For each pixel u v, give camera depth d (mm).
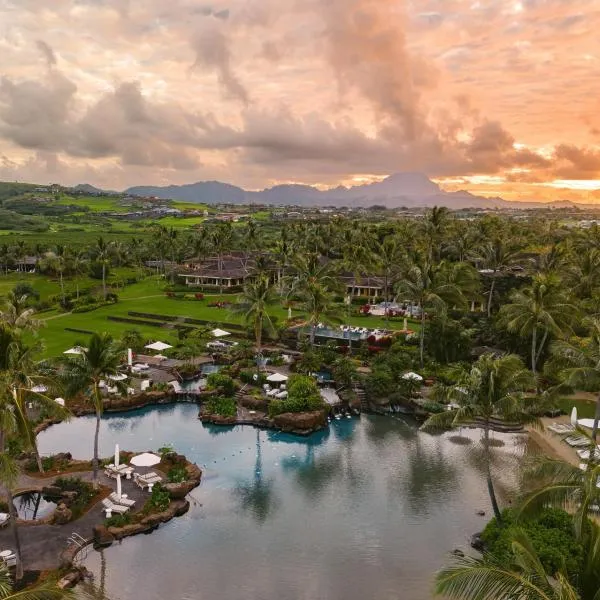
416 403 60781
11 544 35406
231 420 58031
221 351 80875
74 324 98688
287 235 161625
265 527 39125
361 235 138375
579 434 26625
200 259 151875
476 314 84375
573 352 44000
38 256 152625
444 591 17609
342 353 78750
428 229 122500
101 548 36406
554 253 93875
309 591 32281
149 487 43031
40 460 46812
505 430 55406
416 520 39812
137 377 67938
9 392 33094
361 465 48938
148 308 110438
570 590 16312
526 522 34062
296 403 58062
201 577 33562
